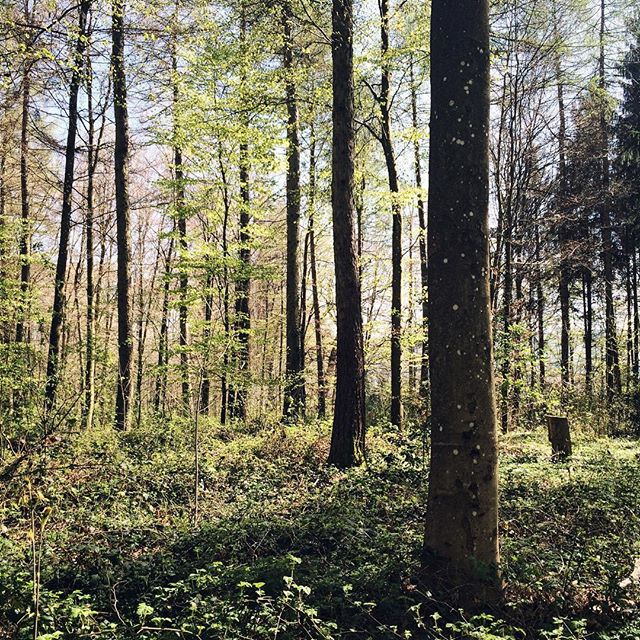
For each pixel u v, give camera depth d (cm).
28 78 1128
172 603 486
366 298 2183
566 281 2314
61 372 1182
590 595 475
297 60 1333
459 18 498
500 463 1041
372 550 571
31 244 1698
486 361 490
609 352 2083
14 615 459
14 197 1878
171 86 1501
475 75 496
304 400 1622
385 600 466
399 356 1501
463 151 493
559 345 2578
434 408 497
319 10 1105
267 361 2758
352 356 1008
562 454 1093
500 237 1733
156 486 848
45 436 828
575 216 2092
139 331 2194
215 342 1346
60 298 1418
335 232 1022
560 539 611
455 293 488
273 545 607
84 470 900
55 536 646
